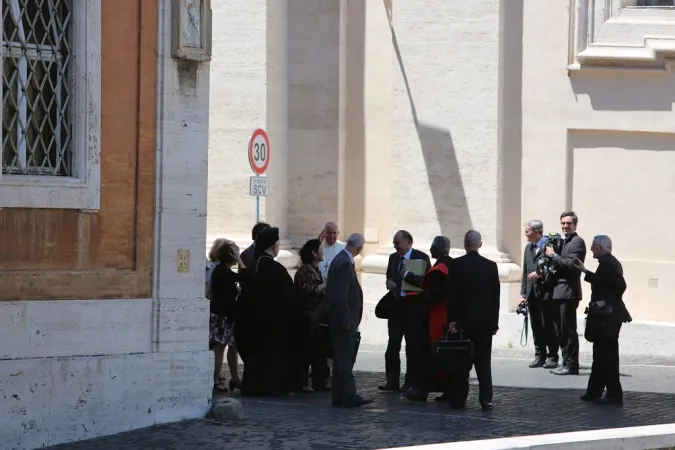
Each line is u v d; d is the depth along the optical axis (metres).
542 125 29.94
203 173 19.61
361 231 31.30
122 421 18.55
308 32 31.36
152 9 19.06
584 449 17.12
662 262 29.41
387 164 31.16
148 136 19.06
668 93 29.34
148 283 19.09
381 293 30.42
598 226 29.80
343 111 31.39
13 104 17.69
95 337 18.39
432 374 21.88
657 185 29.47
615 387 21.83
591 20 29.73
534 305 26.20
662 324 28.42
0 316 17.41
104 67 18.59
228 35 30.38
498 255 29.59
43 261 18.00
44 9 18.05
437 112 30.14
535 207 29.98
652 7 29.80
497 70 29.78
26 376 17.48
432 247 22.17
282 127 31.16
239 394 22.50
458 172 29.98
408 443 17.91
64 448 17.47
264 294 22.17
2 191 17.48
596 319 21.77
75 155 18.31
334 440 18.03
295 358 22.80
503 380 24.48
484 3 29.80
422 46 30.27
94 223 18.50
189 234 19.47
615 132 29.66
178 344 19.30
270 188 30.58
